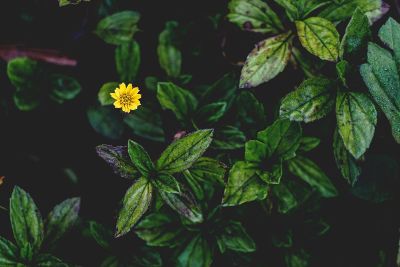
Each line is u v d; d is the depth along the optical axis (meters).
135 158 0.60
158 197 0.64
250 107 0.71
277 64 0.66
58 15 0.77
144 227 0.69
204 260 0.69
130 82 0.75
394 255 0.75
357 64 0.62
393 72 0.61
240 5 0.70
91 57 0.80
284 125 0.64
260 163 0.66
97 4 0.77
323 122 0.72
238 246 0.68
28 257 0.66
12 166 0.78
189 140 0.60
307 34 0.64
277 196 0.70
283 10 0.72
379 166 0.72
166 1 0.81
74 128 0.80
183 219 0.69
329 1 0.66
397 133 0.61
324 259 0.78
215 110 0.69
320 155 0.76
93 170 0.79
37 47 0.78
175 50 0.77
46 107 0.78
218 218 0.70
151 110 0.74
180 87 0.74
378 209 0.77
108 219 0.77
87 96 0.79
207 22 0.77
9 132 0.79
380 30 0.62
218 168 0.64
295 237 0.73
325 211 0.78
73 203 0.69
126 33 0.76
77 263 0.74
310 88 0.62
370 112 0.61
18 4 0.77
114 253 0.71
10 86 0.78
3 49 0.78
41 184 0.78
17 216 0.66
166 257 0.74
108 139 0.80
